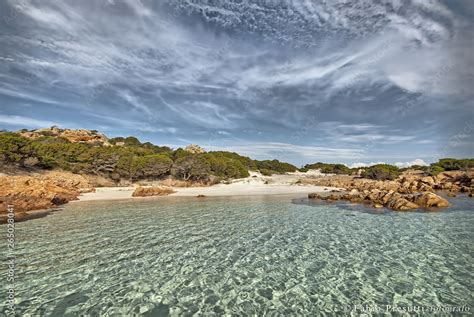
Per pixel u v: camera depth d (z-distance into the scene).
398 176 81.06
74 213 29.45
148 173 71.50
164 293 10.60
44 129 111.12
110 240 18.34
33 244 17.39
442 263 13.52
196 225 23.14
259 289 10.91
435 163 91.25
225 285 11.30
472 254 14.87
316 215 27.62
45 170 62.09
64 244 17.41
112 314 9.07
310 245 16.94
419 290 10.64
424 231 20.08
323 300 9.95
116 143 116.00
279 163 129.88
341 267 13.18
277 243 17.50
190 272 12.73
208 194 52.88
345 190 57.81
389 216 26.28
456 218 24.78
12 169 56.62
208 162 79.12
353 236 18.95
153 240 18.36
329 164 129.62
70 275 12.38
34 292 10.69
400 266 13.20
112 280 11.83
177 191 57.47
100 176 70.25
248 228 21.89
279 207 33.78
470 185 51.41
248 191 58.19
